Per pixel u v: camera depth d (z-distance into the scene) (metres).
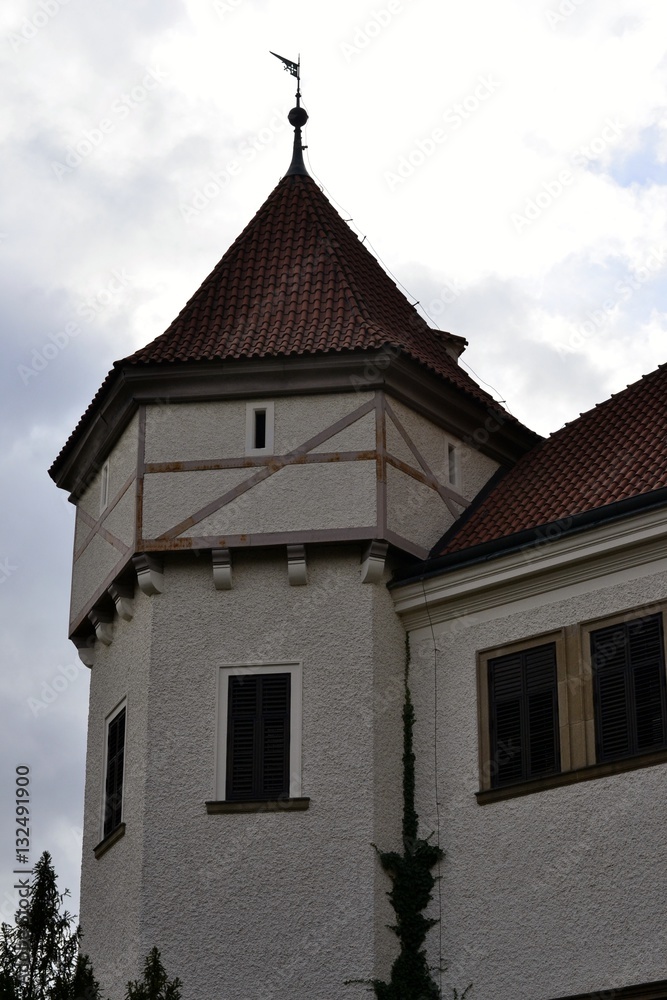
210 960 22.61
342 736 23.42
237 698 23.81
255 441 24.69
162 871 23.08
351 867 22.75
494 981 21.89
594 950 21.20
